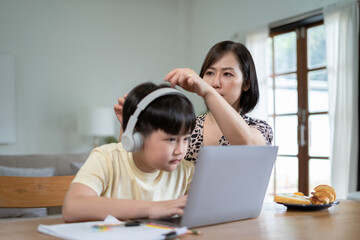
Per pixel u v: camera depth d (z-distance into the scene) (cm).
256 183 98
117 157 105
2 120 507
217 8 550
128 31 587
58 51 544
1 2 516
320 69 421
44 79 535
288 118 456
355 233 85
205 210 88
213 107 109
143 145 90
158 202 89
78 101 552
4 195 136
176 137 88
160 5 609
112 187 103
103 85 568
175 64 617
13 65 515
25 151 522
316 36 427
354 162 362
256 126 138
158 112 86
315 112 426
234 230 87
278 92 471
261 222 96
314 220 100
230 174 90
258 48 471
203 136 140
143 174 104
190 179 117
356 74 365
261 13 475
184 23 611
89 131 500
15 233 83
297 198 119
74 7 555
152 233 77
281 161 464
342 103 377
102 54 570
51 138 535
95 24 567
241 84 135
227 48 135
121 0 584
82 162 337
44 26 537
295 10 432
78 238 74
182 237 80
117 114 115
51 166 322
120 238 73
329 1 397
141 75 593
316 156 423
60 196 144
